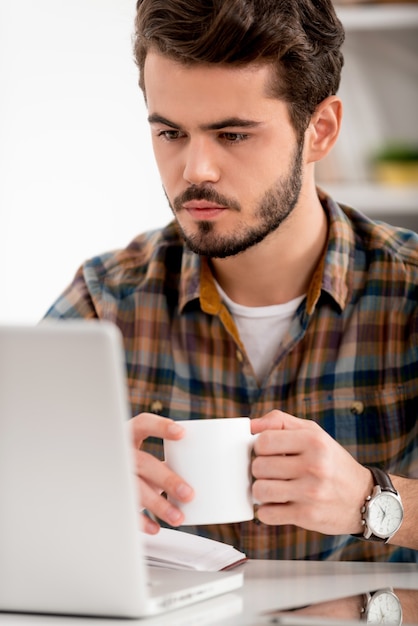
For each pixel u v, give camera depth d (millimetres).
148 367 2105
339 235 2057
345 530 1523
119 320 2148
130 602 1169
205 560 1504
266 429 1475
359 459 1991
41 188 3492
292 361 2021
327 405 1999
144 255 2234
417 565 1604
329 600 1305
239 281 2004
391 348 2020
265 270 1972
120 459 1106
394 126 3162
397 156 3154
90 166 3482
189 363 2078
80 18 3449
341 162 3178
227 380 2049
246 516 1441
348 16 3109
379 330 2029
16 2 3445
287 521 1464
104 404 1090
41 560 1174
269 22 1646
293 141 1765
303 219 1945
